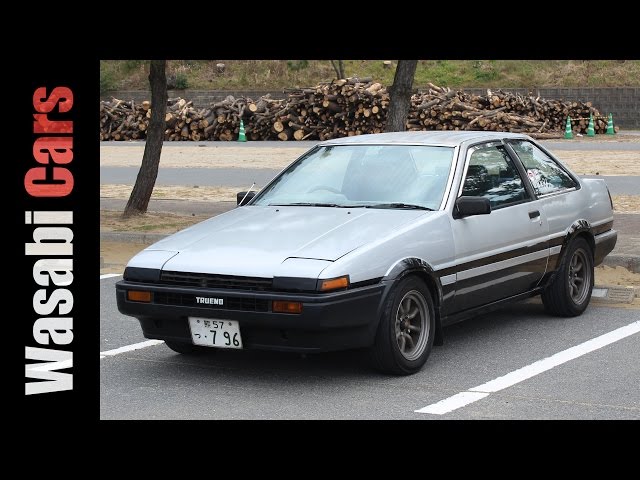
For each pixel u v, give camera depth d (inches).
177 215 587.2
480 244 292.7
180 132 1405.0
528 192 319.9
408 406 239.8
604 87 1626.5
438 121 1370.6
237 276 253.9
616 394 247.9
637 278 397.4
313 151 323.3
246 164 960.9
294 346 249.9
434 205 286.5
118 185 788.6
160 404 245.9
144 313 264.7
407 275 265.1
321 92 1375.5
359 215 281.4
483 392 251.0
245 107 1407.5
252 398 249.4
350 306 249.0
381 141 315.0
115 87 1812.3
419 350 270.1
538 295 362.3
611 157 968.3
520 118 1384.1
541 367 274.7
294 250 258.5
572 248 335.3
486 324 331.3
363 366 277.9
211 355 296.5
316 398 248.1
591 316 340.5
